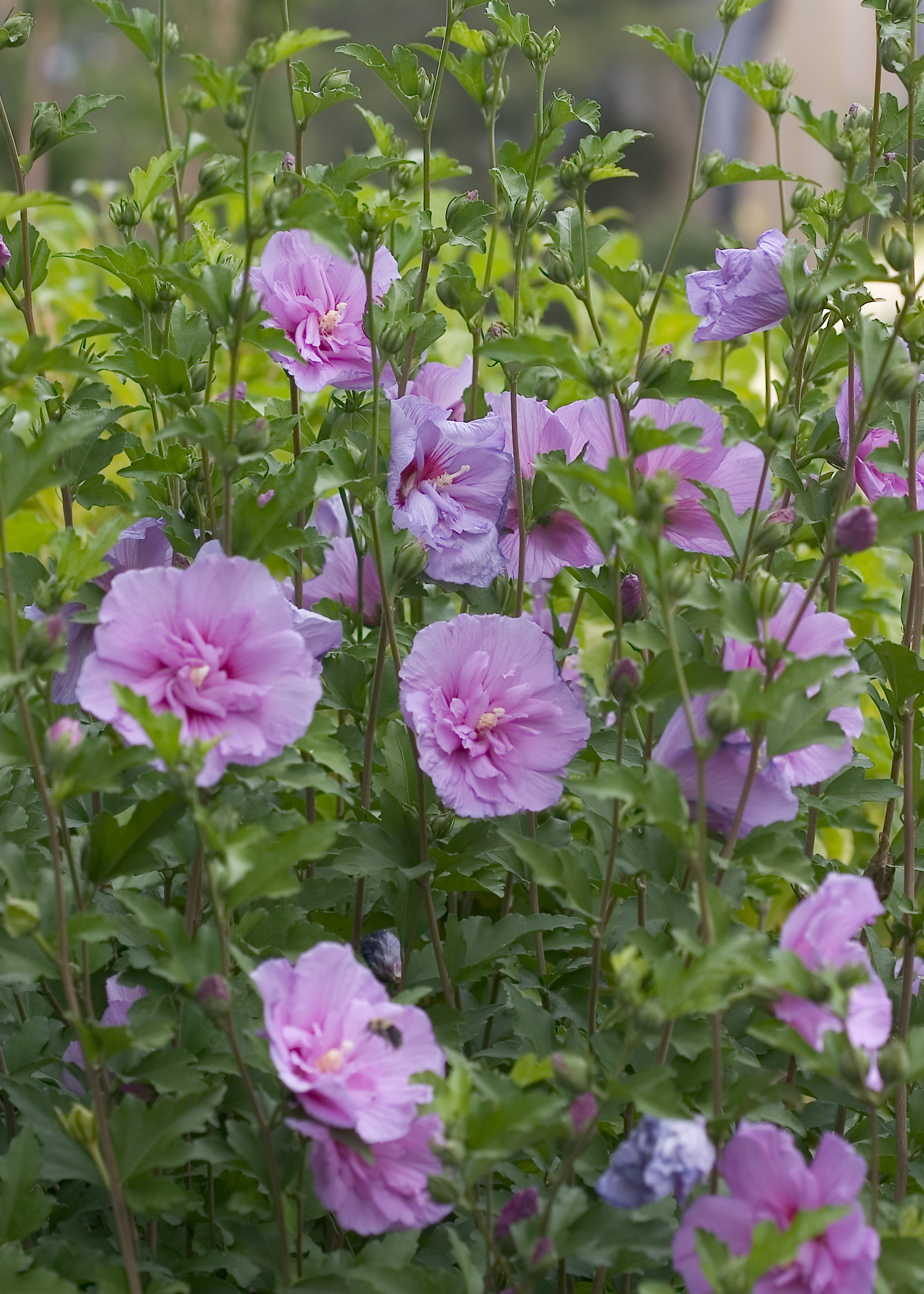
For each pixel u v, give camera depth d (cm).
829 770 244
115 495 257
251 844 232
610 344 367
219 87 235
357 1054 232
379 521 252
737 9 249
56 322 379
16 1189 235
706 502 249
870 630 283
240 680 235
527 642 246
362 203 247
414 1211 232
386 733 255
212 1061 237
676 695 238
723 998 231
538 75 256
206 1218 242
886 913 254
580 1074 229
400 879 250
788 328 262
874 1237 226
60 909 230
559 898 247
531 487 254
